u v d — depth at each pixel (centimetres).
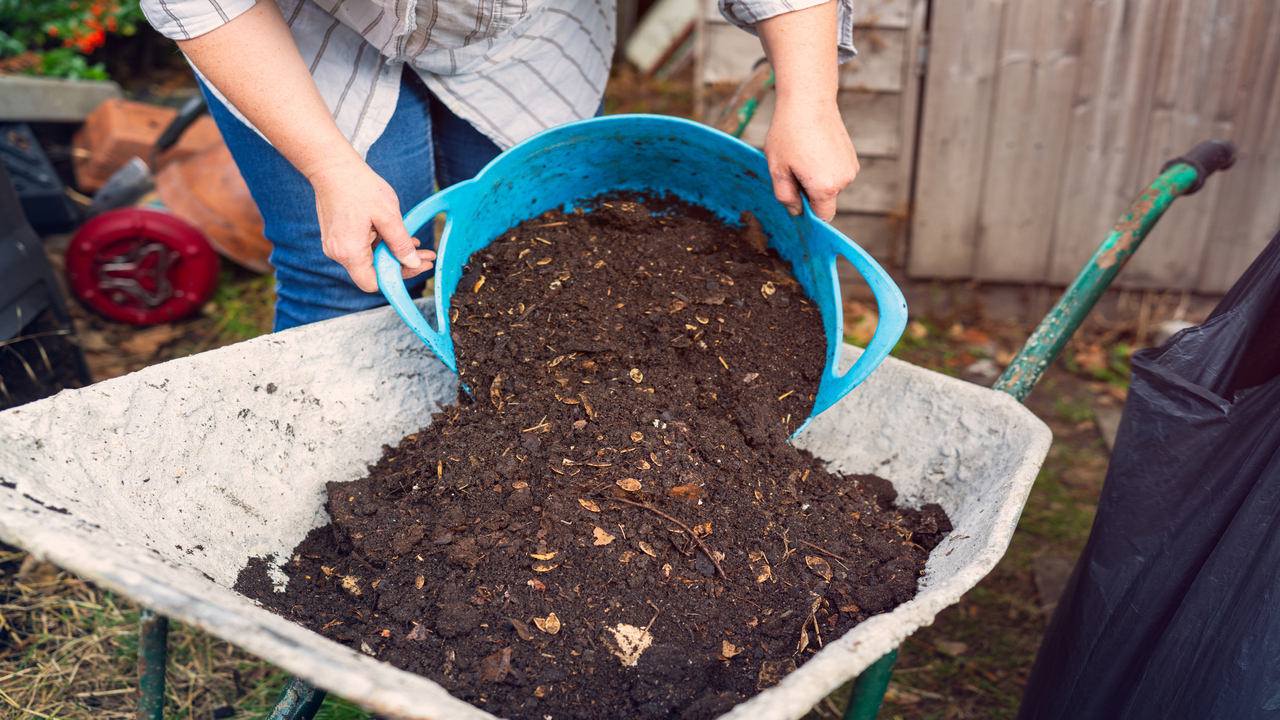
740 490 102
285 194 119
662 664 86
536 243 123
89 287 271
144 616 88
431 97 135
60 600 165
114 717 144
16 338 174
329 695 142
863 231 311
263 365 106
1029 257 303
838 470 126
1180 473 102
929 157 293
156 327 284
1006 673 176
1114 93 274
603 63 144
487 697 84
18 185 288
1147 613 104
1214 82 268
